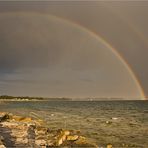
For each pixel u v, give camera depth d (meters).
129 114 79.31
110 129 41.75
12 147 20.39
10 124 35.25
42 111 93.75
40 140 25.58
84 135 33.84
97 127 44.31
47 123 49.31
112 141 30.11
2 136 24.20
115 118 63.75
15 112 83.50
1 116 44.47
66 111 95.75
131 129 41.88
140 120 58.25
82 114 78.06
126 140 30.97
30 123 39.44
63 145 25.19
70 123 50.59
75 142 26.12
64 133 29.70
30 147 21.41
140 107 131.12
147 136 34.38
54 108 123.12
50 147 24.23
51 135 29.88
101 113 84.12
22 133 28.27
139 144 28.39
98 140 30.50
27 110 100.25
